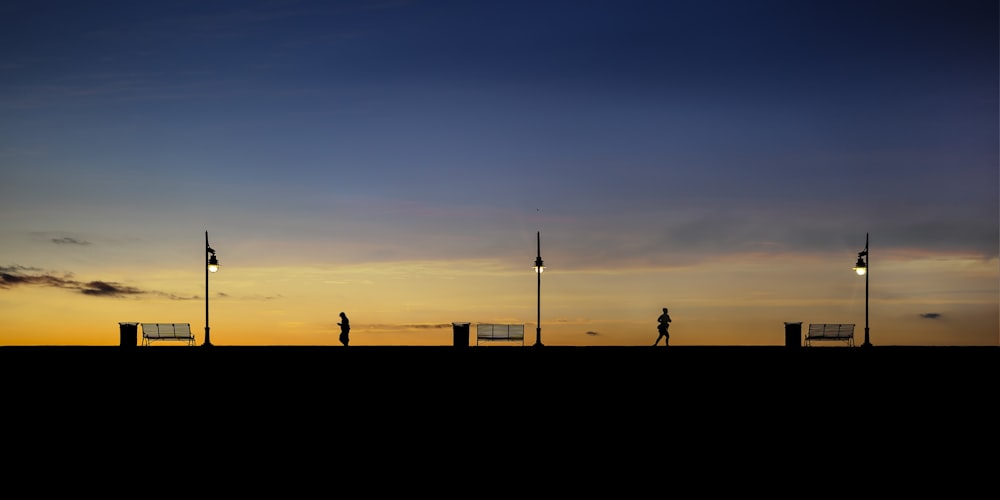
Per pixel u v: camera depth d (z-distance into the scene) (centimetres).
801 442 4609
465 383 4706
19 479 4472
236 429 4622
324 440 4644
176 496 4534
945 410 4581
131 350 4688
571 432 4666
